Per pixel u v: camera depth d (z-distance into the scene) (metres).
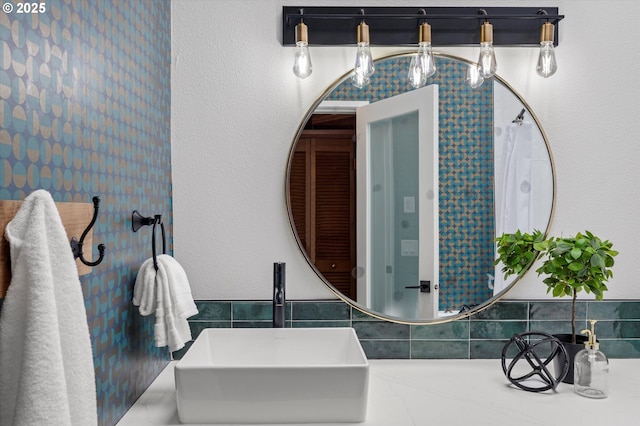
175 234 1.75
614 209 1.77
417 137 1.73
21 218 0.73
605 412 1.27
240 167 1.75
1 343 0.69
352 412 1.20
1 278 0.71
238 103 1.75
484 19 1.74
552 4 1.77
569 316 1.74
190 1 1.75
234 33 1.75
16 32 0.77
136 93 1.36
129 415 1.25
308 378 1.19
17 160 0.77
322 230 1.74
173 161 1.74
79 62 0.99
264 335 1.57
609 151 1.77
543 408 1.30
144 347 1.42
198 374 1.18
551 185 1.75
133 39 1.33
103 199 1.11
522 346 1.51
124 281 1.26
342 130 1.74
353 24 1.74
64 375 0.72
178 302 1.33
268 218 1.76
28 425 0.66
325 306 1.73
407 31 1.74
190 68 1.75
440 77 1.74
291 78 1.76
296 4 1.76
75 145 0.97
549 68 1.63
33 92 0.82
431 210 1.73
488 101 1.74
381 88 1.74
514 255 1.74
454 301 1.73
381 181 1.74
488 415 1.25
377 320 1.73
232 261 1.75
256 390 1.19
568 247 1.50
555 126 1.76
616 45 1.76
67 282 0.76
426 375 1.56
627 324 1.74
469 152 1.74
